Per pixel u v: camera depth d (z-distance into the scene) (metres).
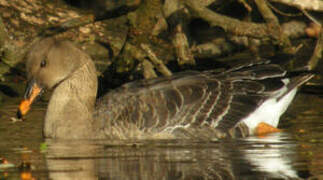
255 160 10.80
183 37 17.25
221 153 11.30
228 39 21.12
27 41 20.72
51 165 10.56
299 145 11.87
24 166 10.52
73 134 12.79
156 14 16.95
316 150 11.44
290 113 14.60
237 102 13.15
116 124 12.73
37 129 13.55
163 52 20.67
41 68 13.33
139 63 18.58
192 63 17.27
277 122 13.45
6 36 18.47
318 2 15.92
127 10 17.00
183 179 9.75
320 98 15.88
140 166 10.46
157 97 12.91
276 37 17.23
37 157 11.13
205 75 13.42
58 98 13.10
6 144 12.17
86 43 21.53
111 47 20.91
